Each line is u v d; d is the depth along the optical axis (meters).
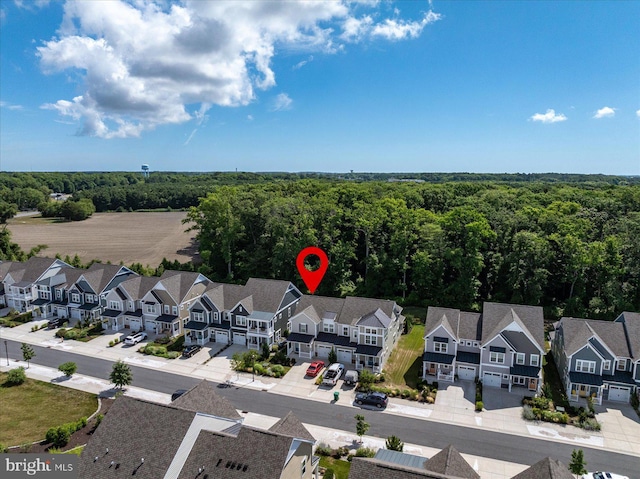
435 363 49.47
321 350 56.16
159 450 28.94
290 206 84.88
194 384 48.81
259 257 84.25
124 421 31.27
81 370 52.47
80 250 114.38
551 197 101.69
